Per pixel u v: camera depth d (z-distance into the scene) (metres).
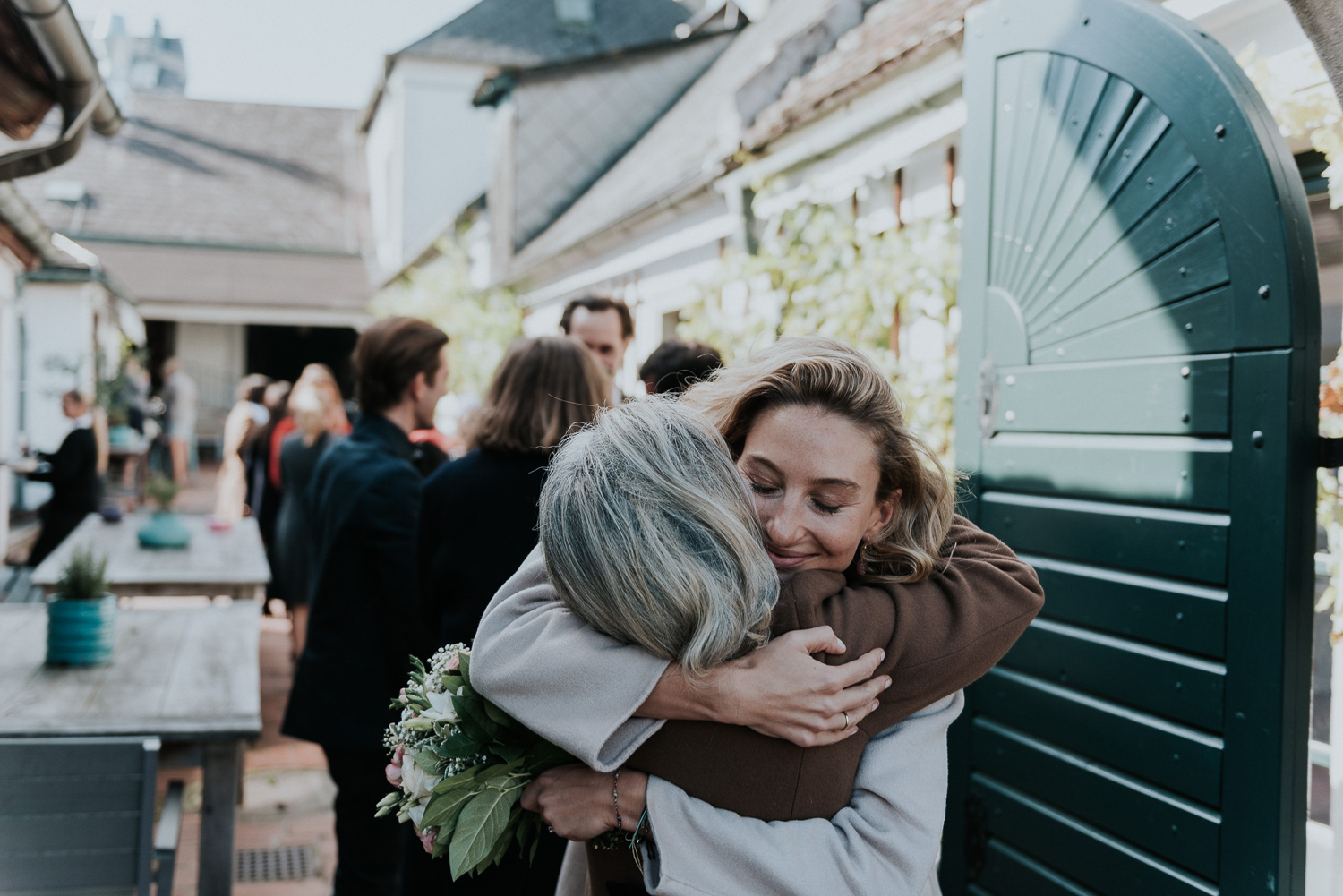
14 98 3.88
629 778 1.14
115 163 23.23
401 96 18.83
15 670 3.04
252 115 25.78
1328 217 2.36
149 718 2.65
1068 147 2.29
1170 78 2.02
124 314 16.84
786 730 1.08
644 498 1.08
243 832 4.16
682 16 18.59
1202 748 1.94
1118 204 2.15
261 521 6.57
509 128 12.52
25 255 9.50
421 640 2.69
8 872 2.11
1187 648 1.99
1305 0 1.51
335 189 24.28
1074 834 2.23
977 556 1.35
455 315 12.42
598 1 19.23
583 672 1.11
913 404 3.62
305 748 5.20
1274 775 1.81
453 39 18.67
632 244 7.75
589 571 1.09
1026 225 2.42
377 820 2.71
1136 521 2.11
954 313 3.57
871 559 1.26
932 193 3.89
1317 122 2.13
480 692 1.19
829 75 4.77
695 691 1.09
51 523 7.04
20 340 11.90
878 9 5.00
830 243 4.31
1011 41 2.45
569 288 9.73
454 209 19.17
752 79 5.88
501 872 2.08
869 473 1.18
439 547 2.31
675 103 12.91
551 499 1.14
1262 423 1.83
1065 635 2.29
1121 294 2.14
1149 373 2.07
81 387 12.83
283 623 8.34
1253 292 1.85
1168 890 2.01
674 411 1.16
